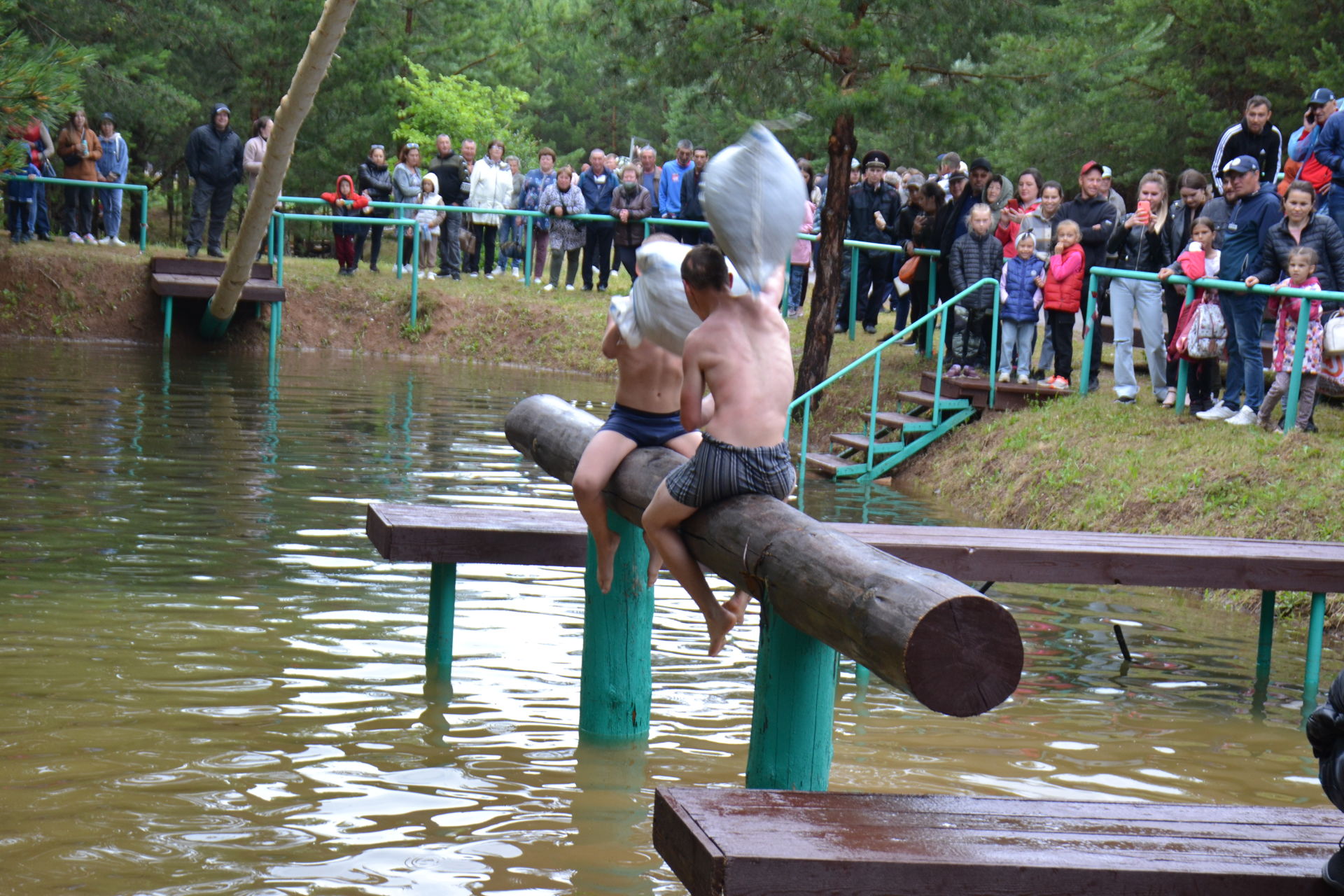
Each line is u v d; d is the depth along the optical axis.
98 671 6.20
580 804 5.06
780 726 4.32
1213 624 8.54
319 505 10.00
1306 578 7.20
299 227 29.55
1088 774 5.70
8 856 4.31
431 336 21.23
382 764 5.36
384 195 21.97
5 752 5.19
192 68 28.50
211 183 20.75
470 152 22.38
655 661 7.09
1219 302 11.43
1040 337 18.23
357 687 6.26
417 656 6.80
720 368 4.44
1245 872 3.34
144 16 25.41
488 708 6.12
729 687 6.68
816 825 3.44
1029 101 15.42
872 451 13.55
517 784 5.24
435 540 6.42
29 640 6.57
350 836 4.64
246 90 28.38
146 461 11.26
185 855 4.40
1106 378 14.71
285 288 21.14
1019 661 3.53
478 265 22.92
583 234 22.02
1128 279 12.62
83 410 13.72
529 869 4.45
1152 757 5.96
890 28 14.92
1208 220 11.41
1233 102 24.70
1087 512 10.61
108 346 19.69
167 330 19.91
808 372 15.84
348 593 7.82
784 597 4.06
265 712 5.84
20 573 7.71
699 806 3.54
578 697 6.38
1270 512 9.41
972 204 14.80
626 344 5.10
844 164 15.34
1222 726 6.48
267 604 7.46
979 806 3.70
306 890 4.20
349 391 16.66
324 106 28.83
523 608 7.82
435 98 29.73
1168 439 11.28
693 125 36.22
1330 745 3.47
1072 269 13.13
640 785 5.29
